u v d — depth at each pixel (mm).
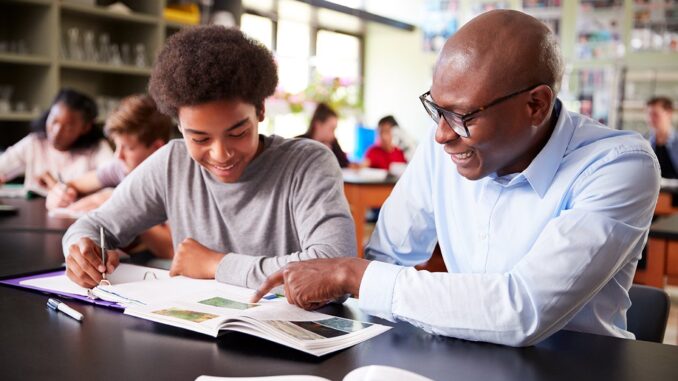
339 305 1096
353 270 1016
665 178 5062
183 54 1141
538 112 981
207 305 1035
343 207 1323
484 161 1006
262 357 840
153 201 1451
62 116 2818
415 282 960
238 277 1191
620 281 1112
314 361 830
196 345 880
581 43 7242
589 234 939
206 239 1420
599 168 1042
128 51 4617
